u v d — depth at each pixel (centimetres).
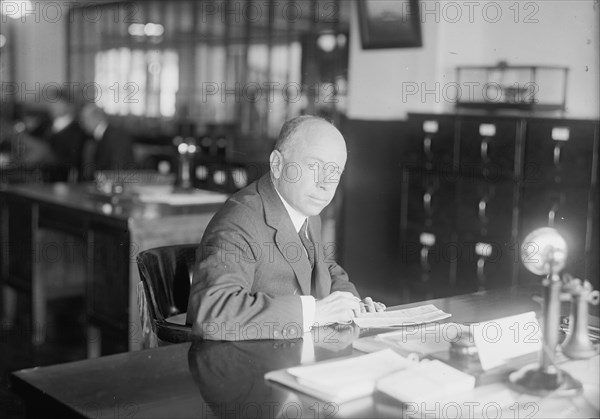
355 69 586
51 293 543
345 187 590
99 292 430
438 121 482
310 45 1063
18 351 452
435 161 486
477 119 458
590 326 216
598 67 464
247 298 201
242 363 175
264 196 228
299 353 184
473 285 467
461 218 472
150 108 1197
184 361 176
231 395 154
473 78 527
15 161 809
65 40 1240
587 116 470
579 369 173
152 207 451
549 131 421
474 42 530
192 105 1173
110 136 723
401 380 157
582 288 171
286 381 161
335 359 180
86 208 440
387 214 557
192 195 486
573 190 411
